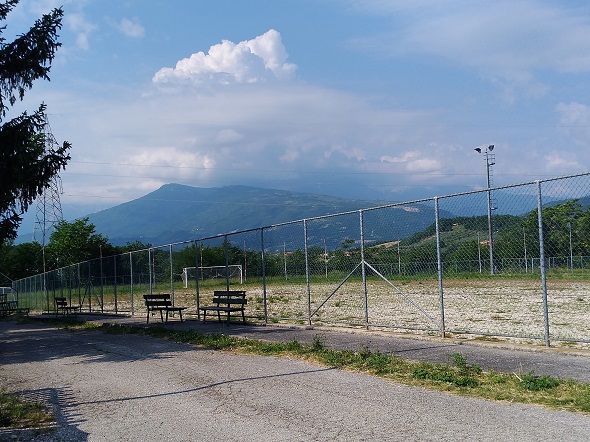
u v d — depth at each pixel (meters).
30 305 45.44
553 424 6.25
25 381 11.16
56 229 68.62
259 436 6.44
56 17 17.28
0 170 16.19
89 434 6.98
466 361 9.73
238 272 50.91
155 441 6.53
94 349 15.73
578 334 12.84
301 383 9.09
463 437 5.96
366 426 6.56
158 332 17.61
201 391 9.04
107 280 31.23
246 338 14.66
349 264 20.89
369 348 11.71
